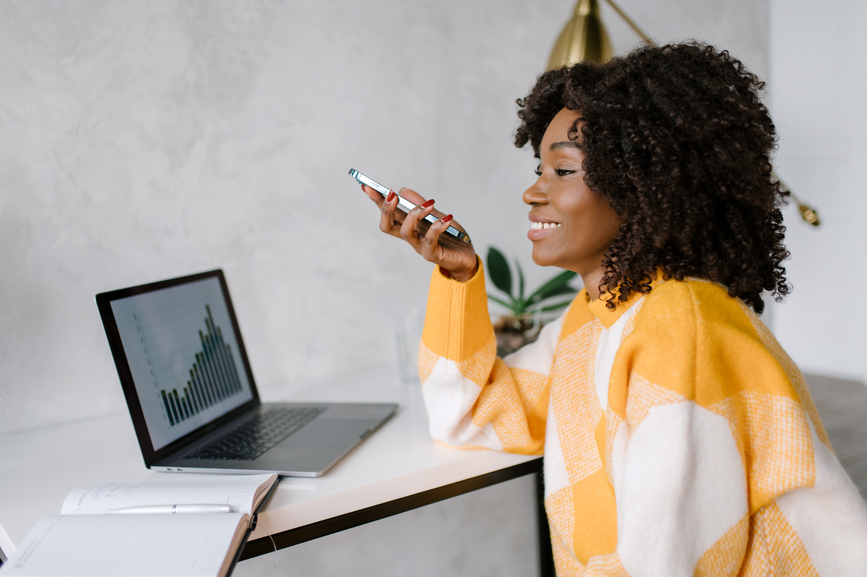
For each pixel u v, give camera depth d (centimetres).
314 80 125
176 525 58
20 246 102
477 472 81
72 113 104
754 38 192
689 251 62
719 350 57
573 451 75
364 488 72
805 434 56
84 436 99
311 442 85
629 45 168
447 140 142
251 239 121
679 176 61
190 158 114
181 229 114
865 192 266
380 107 133
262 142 121
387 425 95
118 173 108
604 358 68
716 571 55
